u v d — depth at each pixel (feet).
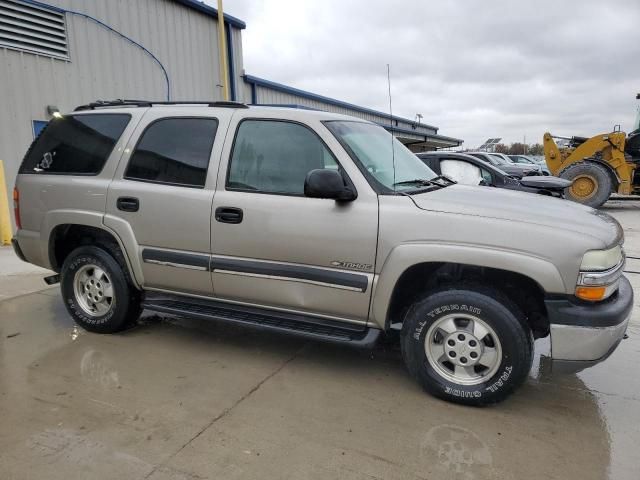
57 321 15.08
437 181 12.50
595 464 8.37
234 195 11.51
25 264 22.39
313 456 8.47
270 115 11.66
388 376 11.62
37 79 29.76
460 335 10.12
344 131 11.46
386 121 91.35
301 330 11.13
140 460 8.28
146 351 12.87
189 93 40.98
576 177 41.75
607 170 41.04
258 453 8.52
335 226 10.50
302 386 11.03
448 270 10.49
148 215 12.47
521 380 9.73
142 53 36.45
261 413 9.84
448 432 9.27
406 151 13.67
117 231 12.86
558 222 9.59
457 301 9.89
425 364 10.42
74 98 31.94
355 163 10.71
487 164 24.29
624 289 10.09
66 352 12.75
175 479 7.82
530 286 9.99
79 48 32.04
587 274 9.09
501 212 9.80
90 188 13.23
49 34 30.19
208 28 42.39
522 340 9.58
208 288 12.17
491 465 8.30
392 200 10.31
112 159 13.15
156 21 37.42
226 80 42.68
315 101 66.85
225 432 9.14
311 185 9.96
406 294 11.17
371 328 10.86
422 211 10.02
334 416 9.78
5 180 28.25
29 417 9.55
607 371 12.09
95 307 13.96
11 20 28.19
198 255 12.01
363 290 10.43
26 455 8.36
